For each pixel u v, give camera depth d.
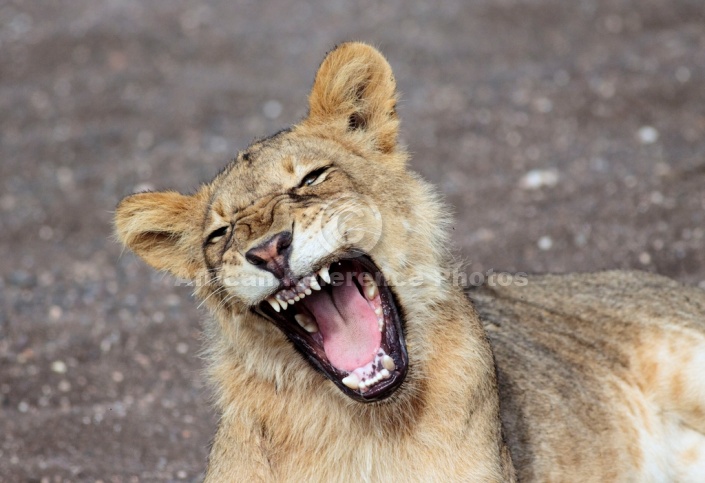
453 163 20.20
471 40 26.84
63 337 15.48
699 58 23.17
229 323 8.41
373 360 8.00
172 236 9.13
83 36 29.80
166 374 14.11
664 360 10.79
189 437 12.41
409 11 29.25
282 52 27.89
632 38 25.28
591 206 16.70
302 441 8.27
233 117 24.50
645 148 19.16
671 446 10.73
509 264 15.50
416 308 8.21
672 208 15.93
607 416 10.16
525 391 9.60
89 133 24.69
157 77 27.27
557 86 23.09
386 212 8.38
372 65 9.14
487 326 10.13
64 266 18.53
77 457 12.07
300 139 8.85
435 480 7.95
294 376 8.28
